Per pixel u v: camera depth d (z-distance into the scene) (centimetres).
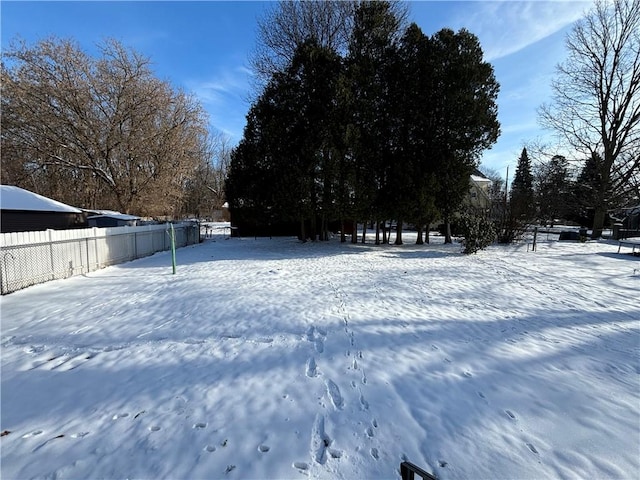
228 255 1407
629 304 645
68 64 2323
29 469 232
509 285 805
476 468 235
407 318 549
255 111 1692
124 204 2581
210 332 489
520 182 4109
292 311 585
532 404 312
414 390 333
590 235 2369
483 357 408
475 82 1565
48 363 395
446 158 1578
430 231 2994
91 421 285
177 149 2645
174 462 237
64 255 909
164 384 344
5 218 1332
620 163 2161
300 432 270
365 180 1526
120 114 2450
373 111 1576
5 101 2245
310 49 1587
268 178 1612
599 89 2195
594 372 376
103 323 533
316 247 1691
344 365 385
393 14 1781
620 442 262
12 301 668
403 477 209
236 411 297
